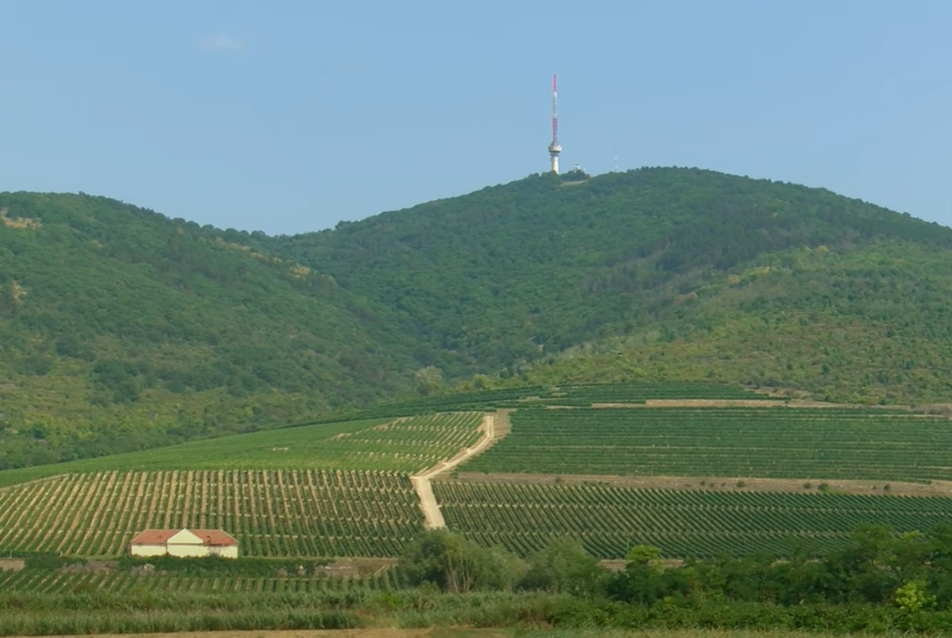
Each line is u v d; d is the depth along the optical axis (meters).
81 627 88.31
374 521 179.50
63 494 195.75
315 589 123.56
